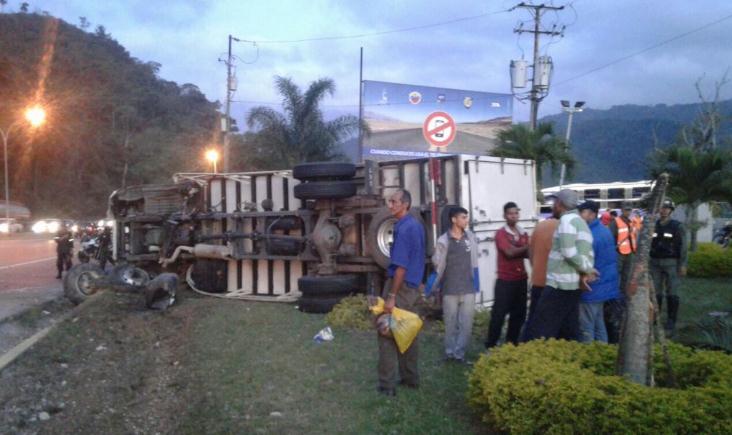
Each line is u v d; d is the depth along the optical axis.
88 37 120.25
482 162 10.88
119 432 6.06
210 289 13.34
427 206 10.44
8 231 55.84
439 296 8.54
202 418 6.07
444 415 5.71
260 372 7.29
